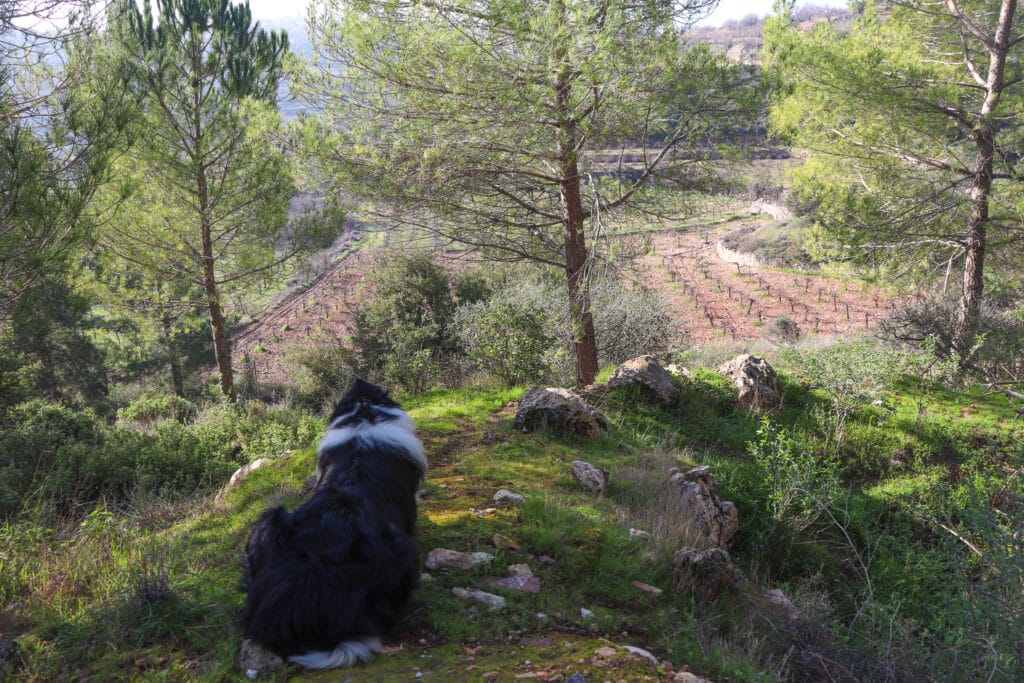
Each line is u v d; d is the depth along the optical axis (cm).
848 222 1476
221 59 1800
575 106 1048
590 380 1241
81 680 362
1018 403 1180
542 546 539
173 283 1981
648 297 1661
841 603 709
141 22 1728
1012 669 436
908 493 948
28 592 466
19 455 1066
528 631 421
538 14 938
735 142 1105
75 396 2969
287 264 2061
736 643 471
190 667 366
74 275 1563
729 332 3575
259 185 1748
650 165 1144
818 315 3772
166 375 3556
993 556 511
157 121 1684
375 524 391
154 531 638
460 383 1279
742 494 823
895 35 1521
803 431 1095
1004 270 1540
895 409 1162
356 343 2709
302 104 1218
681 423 1046
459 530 549
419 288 2539
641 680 349
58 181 882
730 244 5366
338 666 354
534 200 1264
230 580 453
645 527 627
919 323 1448
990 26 1521
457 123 1054
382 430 474
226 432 1262
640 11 992
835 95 1372
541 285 1664
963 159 1486
